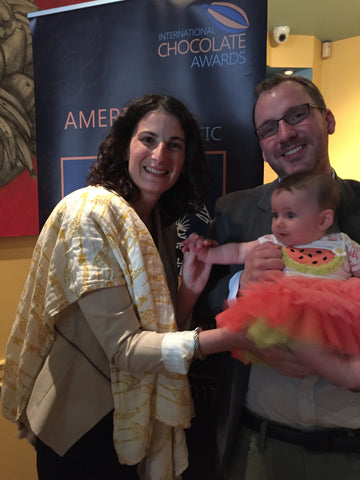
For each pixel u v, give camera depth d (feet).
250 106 4.40
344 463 3.00
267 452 3.21
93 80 4.91
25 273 6.73
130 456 3.15
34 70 5.13
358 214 3.04
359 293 2.71
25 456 6.76
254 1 4.23
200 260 3.75
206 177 4.46
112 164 3.71
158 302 3.22
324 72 5.18
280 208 3.04
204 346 2.96
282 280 2.89
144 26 4.63
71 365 3.27
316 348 2.73
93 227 3.06
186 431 4.87
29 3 6.11
